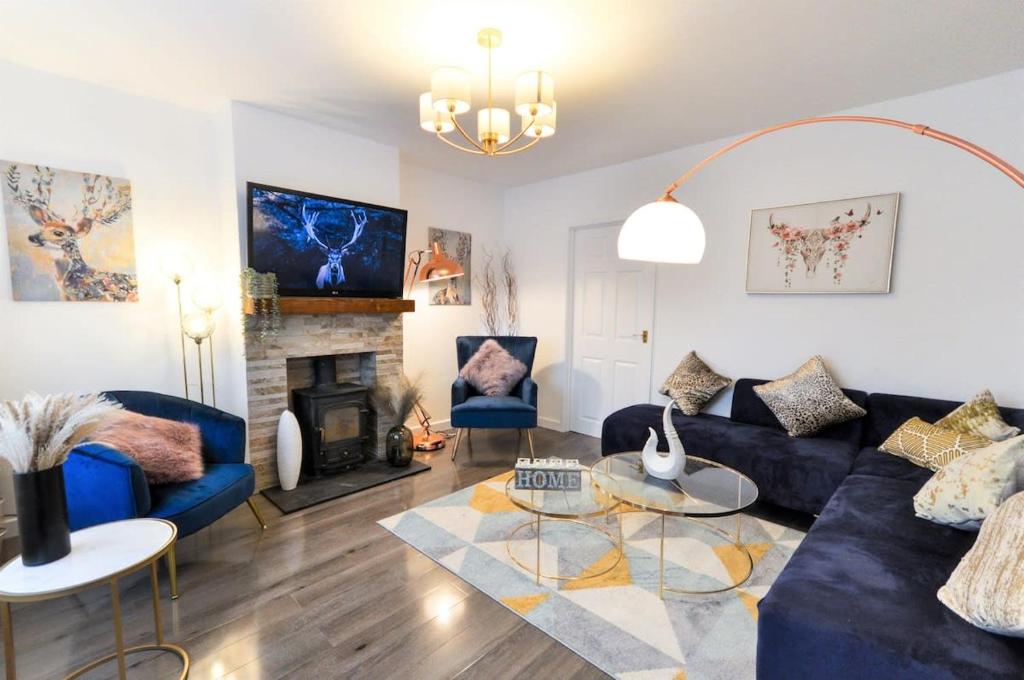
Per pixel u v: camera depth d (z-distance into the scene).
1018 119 2.38
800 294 3.12
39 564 1.38
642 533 2.56
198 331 2.83
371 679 1.57
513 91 2.61
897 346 2.79
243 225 2.87
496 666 1.62
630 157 3.82
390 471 3.42
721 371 3.52
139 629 1.79
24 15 1.92
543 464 2.35
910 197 2.69
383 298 3.52
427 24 1.98
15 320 2.40
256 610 1.90
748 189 3.29
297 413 3.37
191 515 2.04
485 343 4.16
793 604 1.32
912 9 1.84
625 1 1.80
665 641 1.74
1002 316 2.47
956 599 1.23
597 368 4.35
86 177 2.55
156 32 2.06
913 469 2.31
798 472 2.54
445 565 2.23
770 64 2.30
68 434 1.41
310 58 2.28
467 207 4.60
